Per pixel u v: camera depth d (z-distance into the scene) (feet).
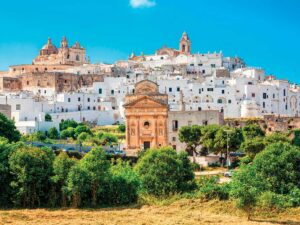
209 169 497.46
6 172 339.98
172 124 586.45
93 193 344.49
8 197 340.39
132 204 348.18
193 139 540.93
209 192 343.26
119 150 542.98
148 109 583.99
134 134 585.22
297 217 308.60
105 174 348.38
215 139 515.91
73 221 294.05
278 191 339.98
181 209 330.75
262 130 620.08
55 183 342.64
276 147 361.10
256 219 306.76
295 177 342.64
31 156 341.00
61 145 510.99
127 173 366.63
